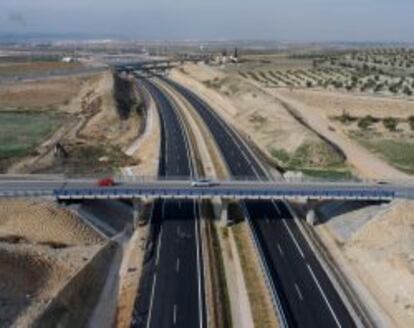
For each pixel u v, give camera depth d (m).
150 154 148.38
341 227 102.75
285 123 171.88
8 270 72.06
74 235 91.00
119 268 88.44
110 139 164.25
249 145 161.62
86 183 105.75
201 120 198.25
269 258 91.56
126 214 107.56
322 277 85.94
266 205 114.44
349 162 141.88
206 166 139.38
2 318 64.62
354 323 73.81
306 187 105.75
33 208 93.94
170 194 101.06
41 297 70.25
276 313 74.88
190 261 90.44
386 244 90.75
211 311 76.12
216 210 111.25
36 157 138.12
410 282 80.75
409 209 96.62
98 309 76.69
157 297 79.56
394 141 162.50
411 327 74.06
